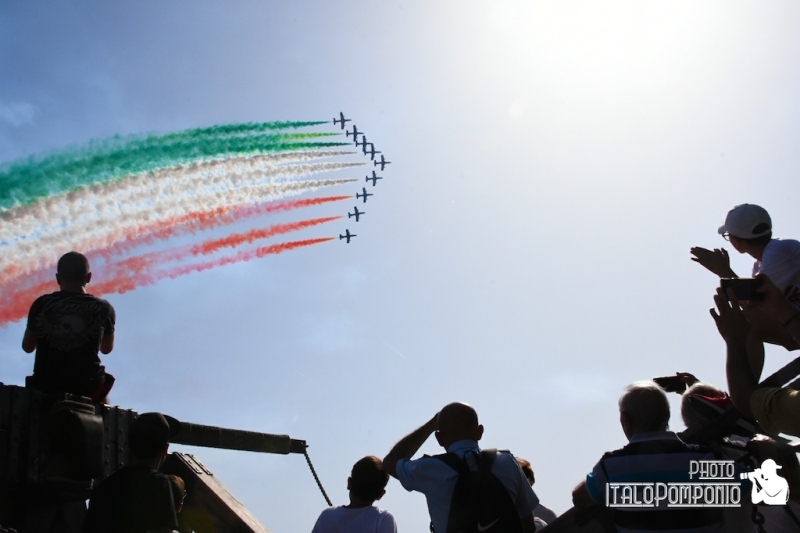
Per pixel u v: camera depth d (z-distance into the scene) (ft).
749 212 24.89
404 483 24.48
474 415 25.29
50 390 25.79
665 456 21.15
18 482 22.75
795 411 17.16
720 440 23.08
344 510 28.78
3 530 21.20
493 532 22.62
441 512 23.54
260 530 28.35
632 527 20.93
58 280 27.86
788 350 22.79
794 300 23.17
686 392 24.32
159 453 23.63
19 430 23.07
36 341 26.86
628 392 22.38
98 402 27.25
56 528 24.20
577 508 22.43
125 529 22.06
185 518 28.25
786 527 22.58
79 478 24.09
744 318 19.12
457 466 23.61
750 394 18.51
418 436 26.27
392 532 28.45
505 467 23.84
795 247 23.32
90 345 26.73
